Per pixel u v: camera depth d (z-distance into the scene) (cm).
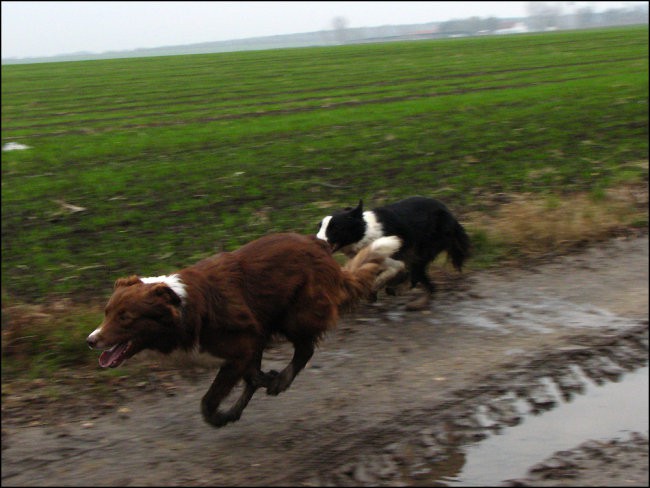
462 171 1500
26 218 1277
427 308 902
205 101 2745
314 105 2467
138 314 558
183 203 1338
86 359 755
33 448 604
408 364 753
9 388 704
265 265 625
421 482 555
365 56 4731
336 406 671
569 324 843
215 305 591
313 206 1292
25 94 3269
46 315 822
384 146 1748
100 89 3388
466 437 616
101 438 620
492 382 707
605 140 1741
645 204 1280
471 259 1040
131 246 1113
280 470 570
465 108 2197
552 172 1471
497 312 883
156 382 716
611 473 563
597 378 717
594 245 1102
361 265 695
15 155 1794
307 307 639
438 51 4797
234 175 1520
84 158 1752
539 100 2278
